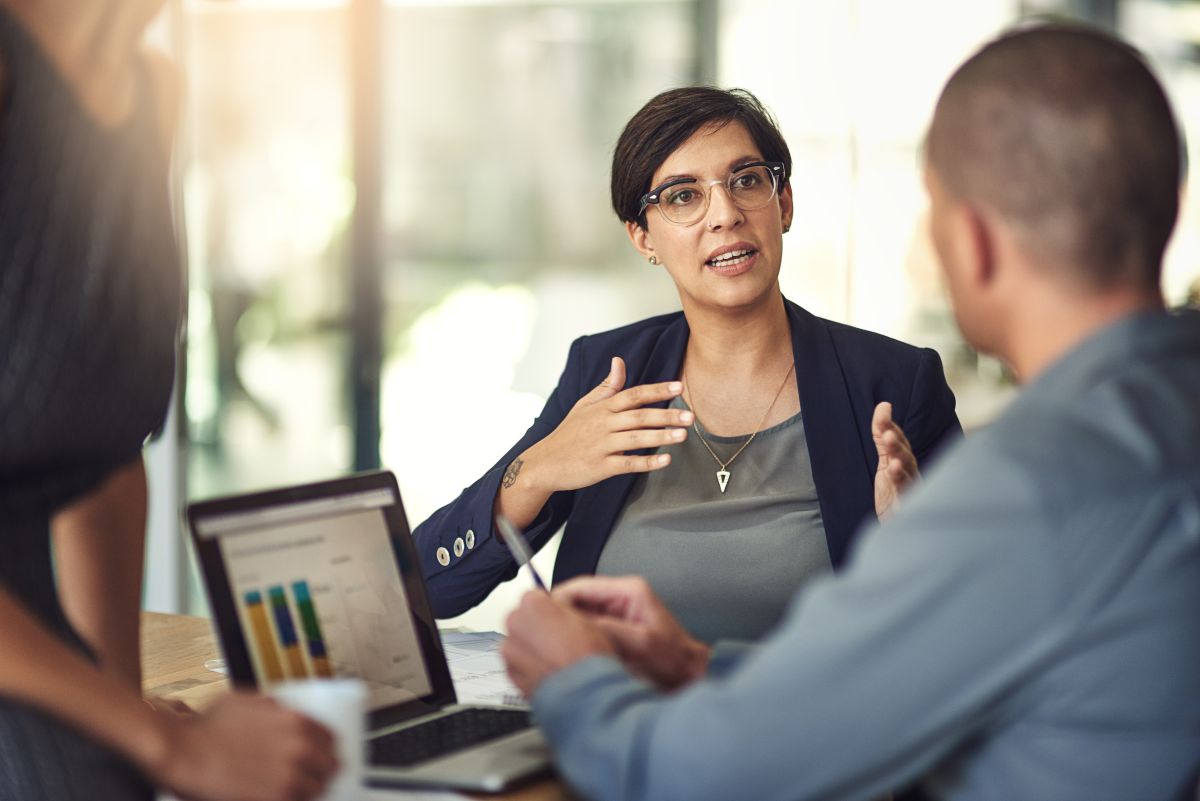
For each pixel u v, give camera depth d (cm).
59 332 115
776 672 100
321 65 482
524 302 501
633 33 486
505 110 494
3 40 109
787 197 216
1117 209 103
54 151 113
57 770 117
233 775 101
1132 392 101
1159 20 504
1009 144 105
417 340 502
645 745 105
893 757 98
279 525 143
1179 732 97
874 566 98
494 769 130
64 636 122
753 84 485
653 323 228
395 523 154
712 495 209
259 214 482
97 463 125
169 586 458
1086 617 95
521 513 205
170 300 129
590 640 123
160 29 457
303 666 139
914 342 487
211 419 481
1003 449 98
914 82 480
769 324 212
